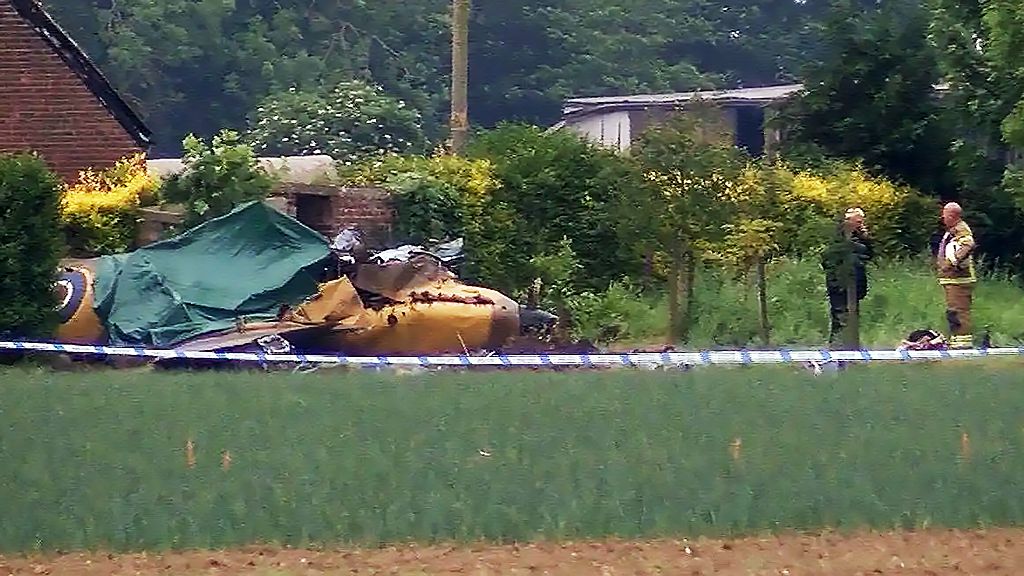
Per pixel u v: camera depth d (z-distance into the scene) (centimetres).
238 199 9650
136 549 3981
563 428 5706
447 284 8212
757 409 6209
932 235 12912
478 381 7125
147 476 4797
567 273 10444
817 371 7606
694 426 5766
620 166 10188
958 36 12475
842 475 4853
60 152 11262
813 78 13738
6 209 7950
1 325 7900
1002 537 4191
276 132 19412
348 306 7881
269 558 3894
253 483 4684
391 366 7719
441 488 4625
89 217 9525
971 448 5338
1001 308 10869
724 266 10056
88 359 7950
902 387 6900
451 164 10794
